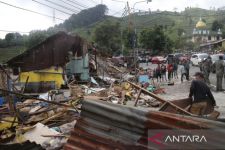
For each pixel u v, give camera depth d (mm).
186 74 27844
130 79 25984
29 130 7914
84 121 4598
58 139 7289
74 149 4594
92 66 30406
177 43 98250
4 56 34969
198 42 110188
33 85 23797
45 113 10133
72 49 26797
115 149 4266
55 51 25328
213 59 36594
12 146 6230
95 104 4516
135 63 32406
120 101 15234
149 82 25906
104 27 56344
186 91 21625
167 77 32281
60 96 15500
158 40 68688
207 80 22938
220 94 18875
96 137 4461
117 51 56625
